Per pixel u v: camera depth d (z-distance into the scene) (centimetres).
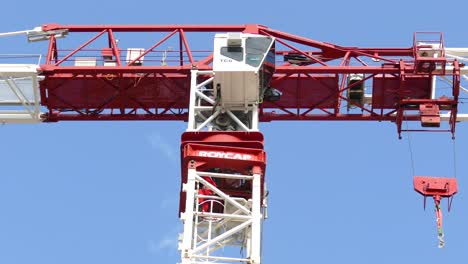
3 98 6694
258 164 5681
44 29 6638
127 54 6638
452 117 6606
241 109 6100
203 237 5641
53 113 6750
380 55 6756
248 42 6128
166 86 6606
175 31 6612
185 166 5712
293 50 6644
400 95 6606
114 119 6744
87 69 6488
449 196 5988
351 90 6700
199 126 5966
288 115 6725
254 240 5381
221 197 5584
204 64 6438
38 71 6512
